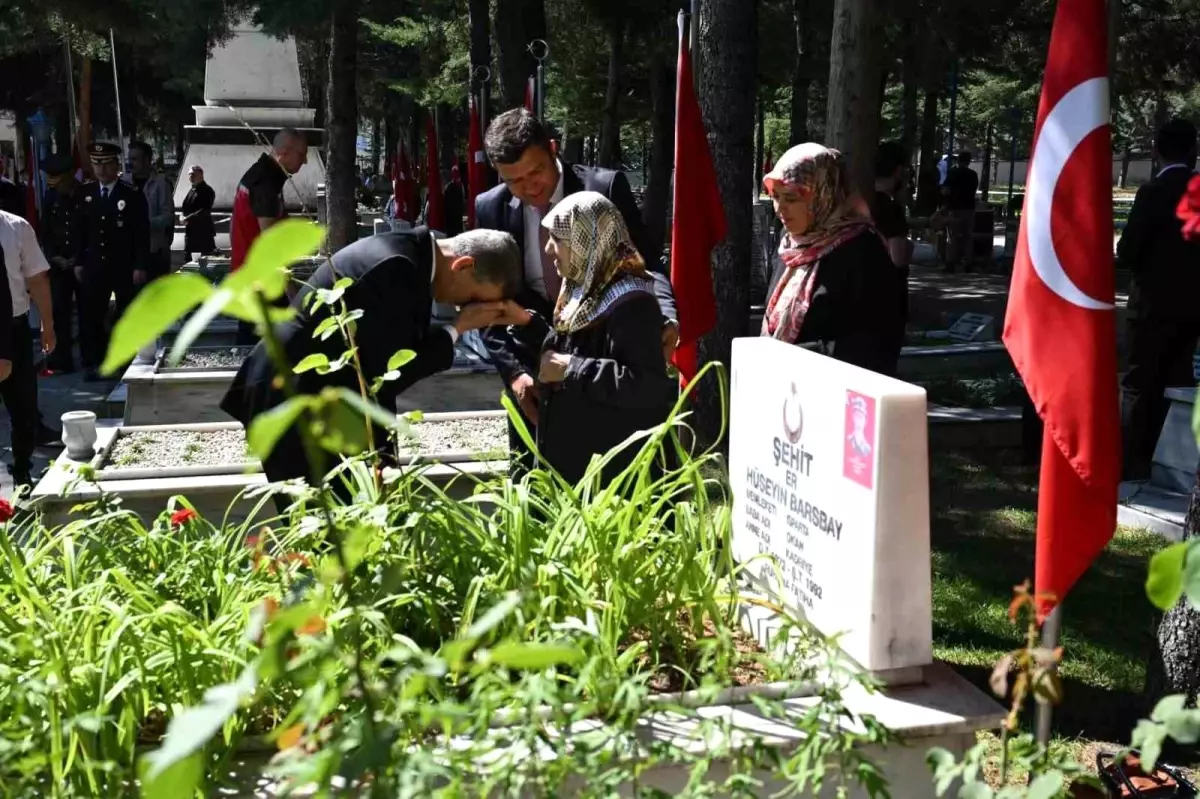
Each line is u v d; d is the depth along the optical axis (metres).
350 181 15.66
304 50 27.58
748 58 7.54
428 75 28.91
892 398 2.47
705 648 2.54
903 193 8.88
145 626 2.37
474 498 2.72
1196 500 3.93
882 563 2.51
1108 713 4.25
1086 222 2.82
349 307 3.51
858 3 6.56
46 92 29.03
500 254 3.77
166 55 24.22
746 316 7.78
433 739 2.21
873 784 2.02
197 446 6.79
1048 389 2.88
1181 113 41.16
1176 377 7.51
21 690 2.01
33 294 7.34
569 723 1.96
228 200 18.55
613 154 21.67
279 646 1.31
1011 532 6.51
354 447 1.32
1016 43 19.48
